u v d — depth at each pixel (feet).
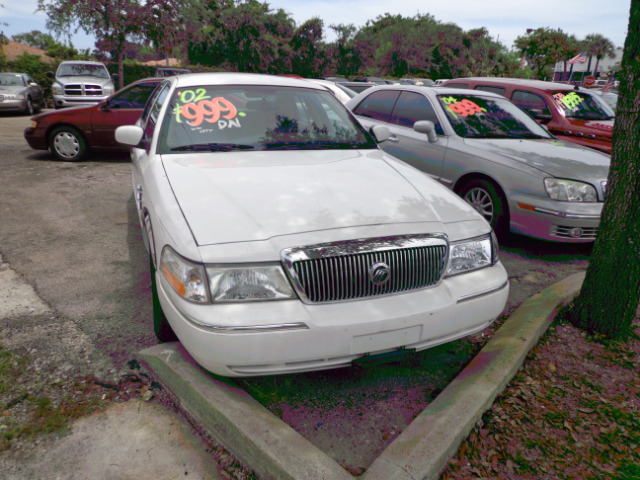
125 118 28.32
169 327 9.44
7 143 34.24
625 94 9.53
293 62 165.58
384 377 9.37
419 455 6.75
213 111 11.75
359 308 7.46
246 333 6.98
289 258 7.23
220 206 8.13
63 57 108.17
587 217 14.58
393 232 7.83
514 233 17.69
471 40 207.72
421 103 19.44
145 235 11.82
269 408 8.34
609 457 7.41
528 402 8.48
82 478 6.72
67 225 17.08
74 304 11.44
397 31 207.72
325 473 6.37
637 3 9.07
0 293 11.78
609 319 10.52
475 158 16.69
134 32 80.89
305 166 10.09
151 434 7.57
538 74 153.17
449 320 8.05
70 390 8.46
